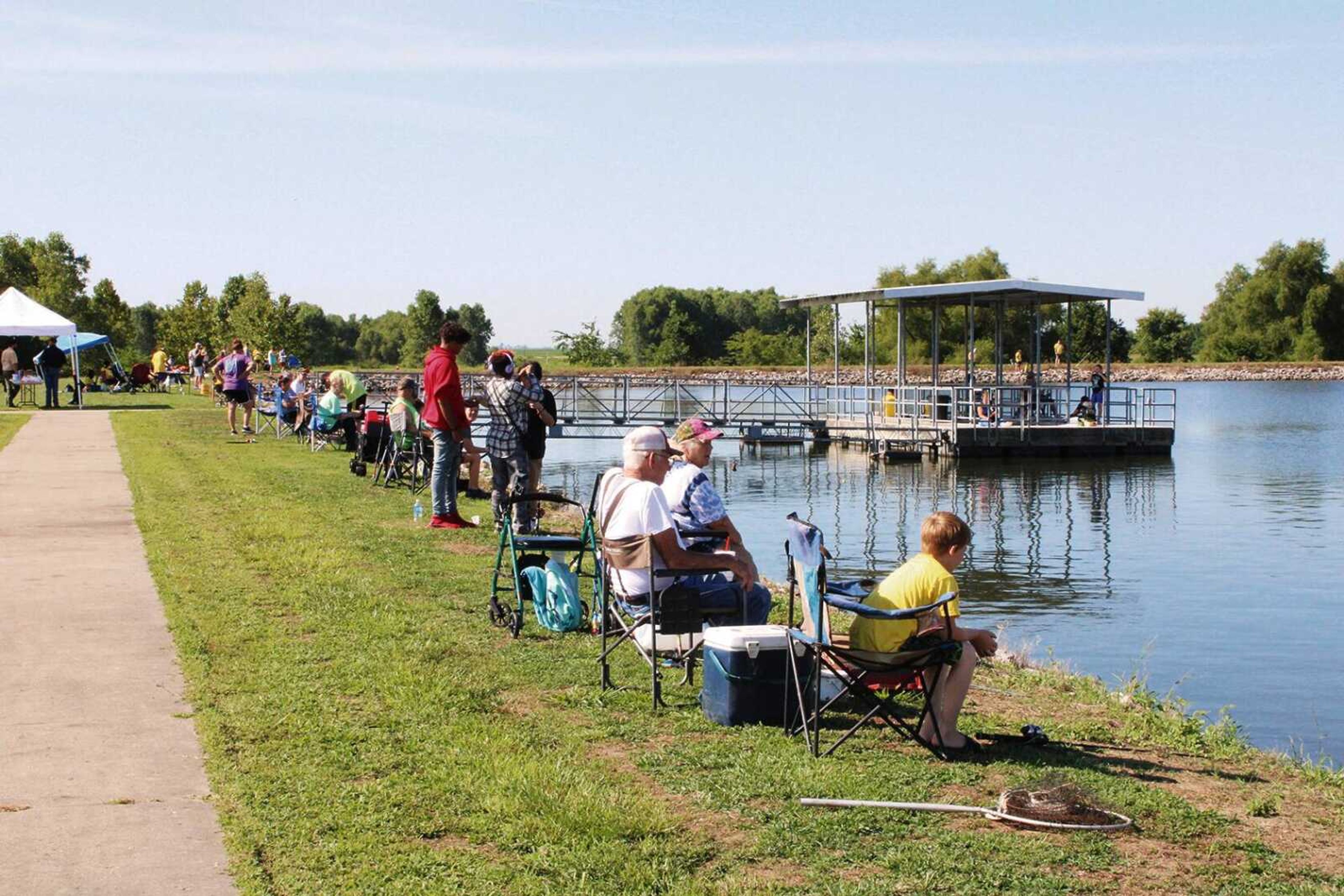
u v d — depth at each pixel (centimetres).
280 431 2555
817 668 604
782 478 3122
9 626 847
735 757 593
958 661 603
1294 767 653
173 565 1064
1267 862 494
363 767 568
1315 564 1828
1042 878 469
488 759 578
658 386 4062
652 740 626
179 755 589
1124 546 2030
